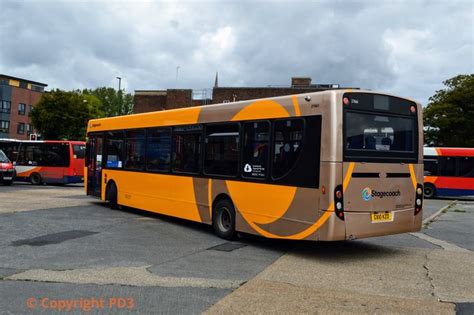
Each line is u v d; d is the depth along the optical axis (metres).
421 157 8.63
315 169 7.64
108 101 105.50
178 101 48.91
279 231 8.26
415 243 9.98
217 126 10.00
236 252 8.38
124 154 13.62
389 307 5.38
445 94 41.31
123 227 10.80
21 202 15.62
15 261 7.32
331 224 7.38
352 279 6.64
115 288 5.95
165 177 11.65
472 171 24.55
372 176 7.84
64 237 9.38
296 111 8.08
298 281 6.45
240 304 5.37
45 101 47.62
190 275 6.64
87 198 17.50
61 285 6.05
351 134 7.66
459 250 9.18
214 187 9.92
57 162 26.28
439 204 21.42
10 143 28.12
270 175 8.50
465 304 5.55
